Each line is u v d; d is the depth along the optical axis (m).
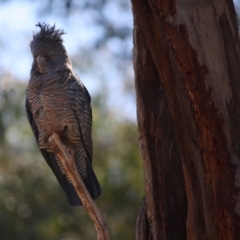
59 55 13.88
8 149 27.78
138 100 11.25
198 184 9.95
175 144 11.09
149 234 11.34
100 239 10.73
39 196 27.03
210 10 9.55
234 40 9.73
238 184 9.51
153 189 11.16
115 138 25.98
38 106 13.58
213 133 9.52
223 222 9.57
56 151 11.33
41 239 26.05
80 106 13.70
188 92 9.48
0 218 26.06
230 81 9.62
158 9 9.32
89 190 13.77
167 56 9.62
